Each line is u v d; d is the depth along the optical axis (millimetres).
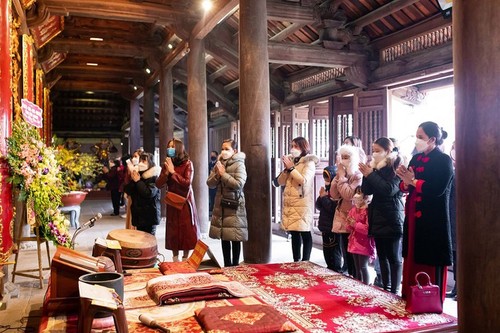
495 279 2012
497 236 2010
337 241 4594
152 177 5348
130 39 11078
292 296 3238
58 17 9031
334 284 3576
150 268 3963
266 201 5387
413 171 3154
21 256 5895
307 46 7562
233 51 9164
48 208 4395
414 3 6648
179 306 2830
